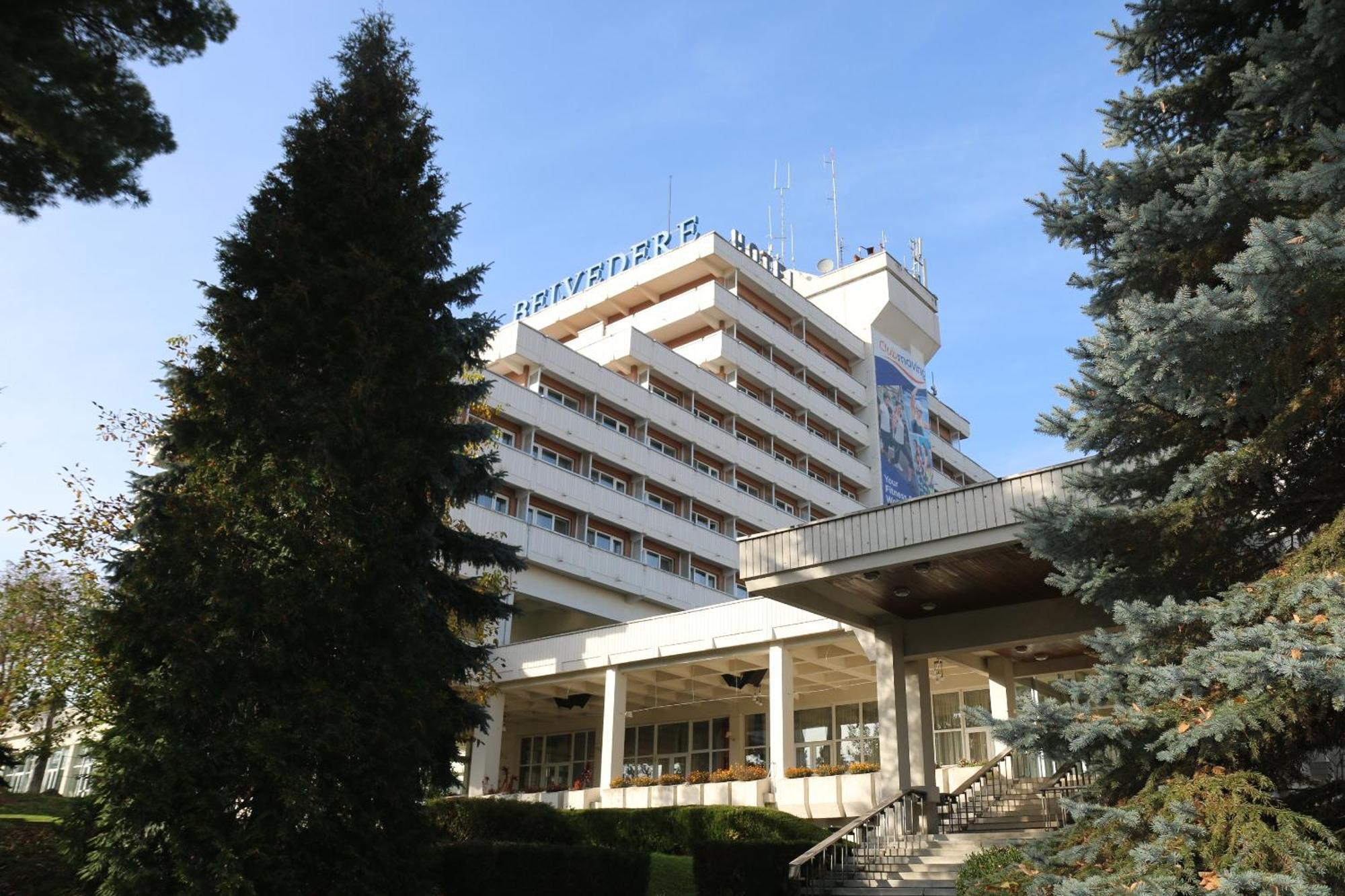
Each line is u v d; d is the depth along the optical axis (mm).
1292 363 7527
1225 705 7098
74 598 19047
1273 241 6609
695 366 49125
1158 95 10453
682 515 45531
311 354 12914
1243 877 6121
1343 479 8656
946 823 16984
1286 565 7781
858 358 62000
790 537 15672
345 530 11641
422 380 13320
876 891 14016
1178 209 8812
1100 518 8891
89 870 9617
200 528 11203
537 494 38250
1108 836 7441
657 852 21219
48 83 9984
